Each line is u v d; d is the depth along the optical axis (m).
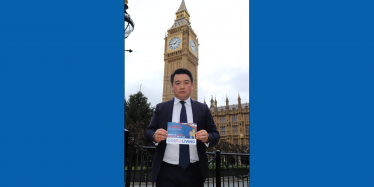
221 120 69.69
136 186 7.71
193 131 2.36
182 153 2.37
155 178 2.31
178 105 2.64
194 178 2.37
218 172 3.66
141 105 24.25
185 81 2.58
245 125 64.12
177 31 66.31
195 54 69.38
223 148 25.98
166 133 2.26
